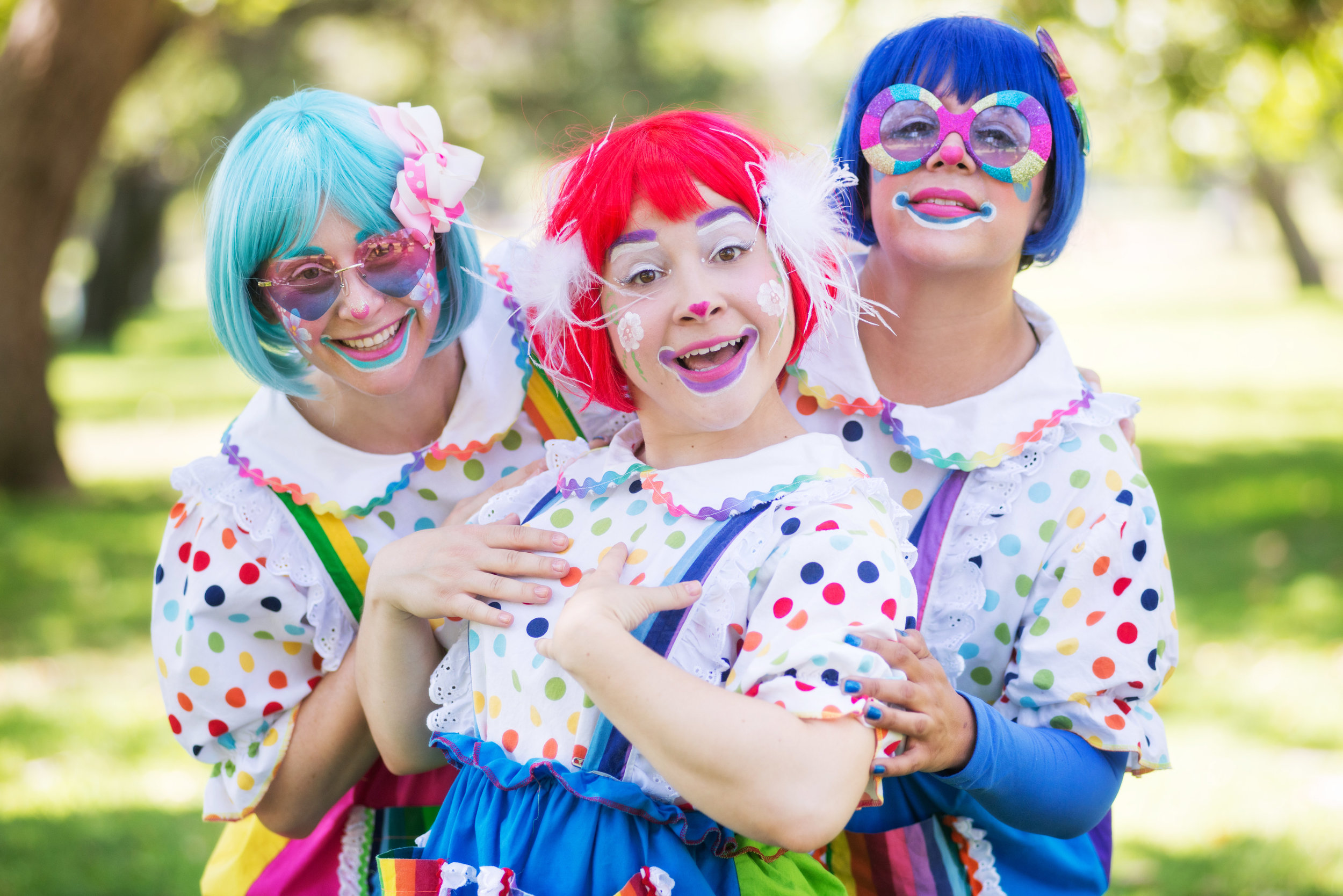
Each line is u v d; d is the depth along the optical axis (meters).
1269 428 10.70
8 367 8.93
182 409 13.50
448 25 15.46
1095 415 1.86
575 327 1.68
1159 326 18.84
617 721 1.43
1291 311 19.98
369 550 1.92
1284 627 5.56
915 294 1.88
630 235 1.57
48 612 6.35
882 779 1.87
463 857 1.59
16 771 4.41
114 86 8.41
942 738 1.62
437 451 1.94
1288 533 7.12
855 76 1.95
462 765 1.68
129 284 21.52
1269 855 3.60
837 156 1.95
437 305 1.82
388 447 1.96
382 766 2.03
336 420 1.94
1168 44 6.91
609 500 1.69
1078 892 1.94
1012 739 1.71
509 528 1.71
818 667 1.44
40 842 3.84
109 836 3.88
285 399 1.96
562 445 1.81
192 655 1.90
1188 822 3.87
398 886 1.58
